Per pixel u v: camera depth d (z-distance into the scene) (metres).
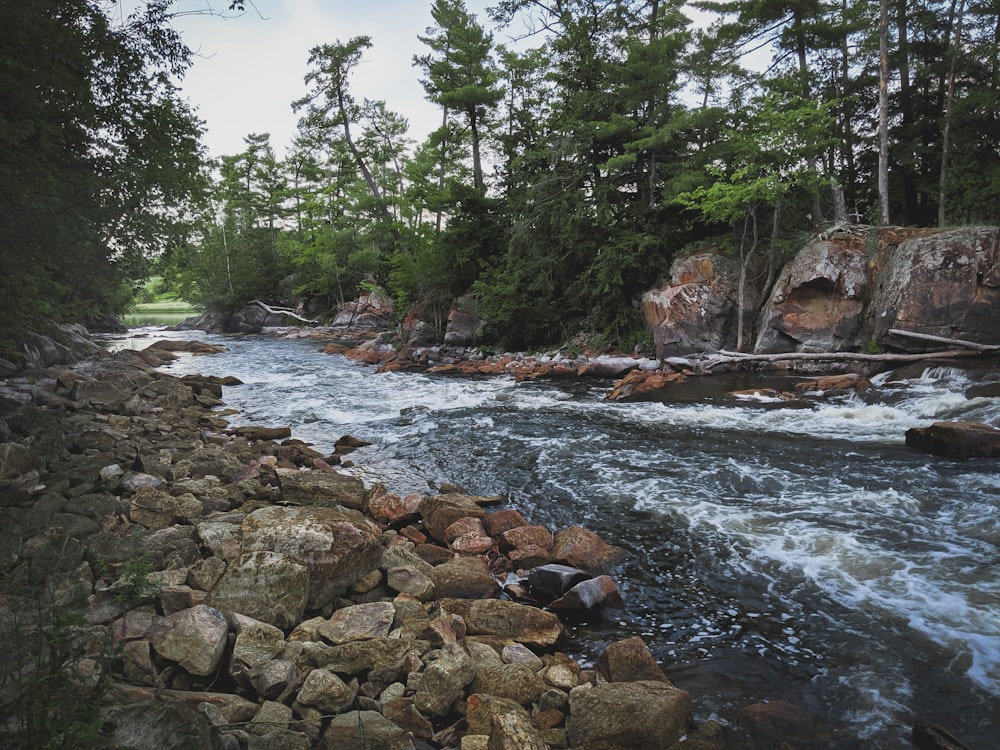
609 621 5.47
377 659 4.29
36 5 8.06
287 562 4.97
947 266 17.55
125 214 10.90
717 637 5.14
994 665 4.55
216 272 54.88
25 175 8.36
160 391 16.50
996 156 23.45
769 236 23.69
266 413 15.80
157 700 3.21
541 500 8.75
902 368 16.97
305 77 40.84
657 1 30.17
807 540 6.93
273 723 3.56
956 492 8.30
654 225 25.75
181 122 11.01
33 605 3.82
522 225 28.05
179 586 5.00
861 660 4.70
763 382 18.23
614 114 25.36
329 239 50.44
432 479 9.93
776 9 27.20
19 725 2.53
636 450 11.23
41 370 16.55
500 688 4.20
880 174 23.27
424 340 32.31
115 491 7.72
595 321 26.67
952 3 28.27
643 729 3.75
